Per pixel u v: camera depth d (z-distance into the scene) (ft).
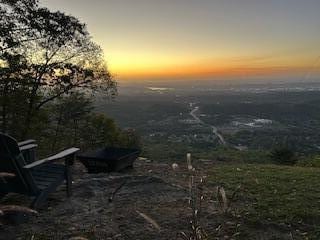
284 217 13.02
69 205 14.02
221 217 12.75
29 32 48.60
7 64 45.91
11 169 11.85
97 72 58.95
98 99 61.87
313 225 12.41
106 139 89.04
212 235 11.16
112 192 15.96
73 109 71.31
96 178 18.29
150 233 11.47
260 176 21.03
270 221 12.59
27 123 52.65
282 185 18.34
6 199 13.64
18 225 11.87
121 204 14.37
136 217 12.84
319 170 24.07
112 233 11.46
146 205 14.28
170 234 11.33
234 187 17.62
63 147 76.38
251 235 11.46
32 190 12.34
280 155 45.03
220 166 25.63
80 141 84.02
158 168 24.04
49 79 53.72
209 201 14.52
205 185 17.89
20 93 48.83
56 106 70.28
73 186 16.51
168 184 17.34
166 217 12.80
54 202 14.34
